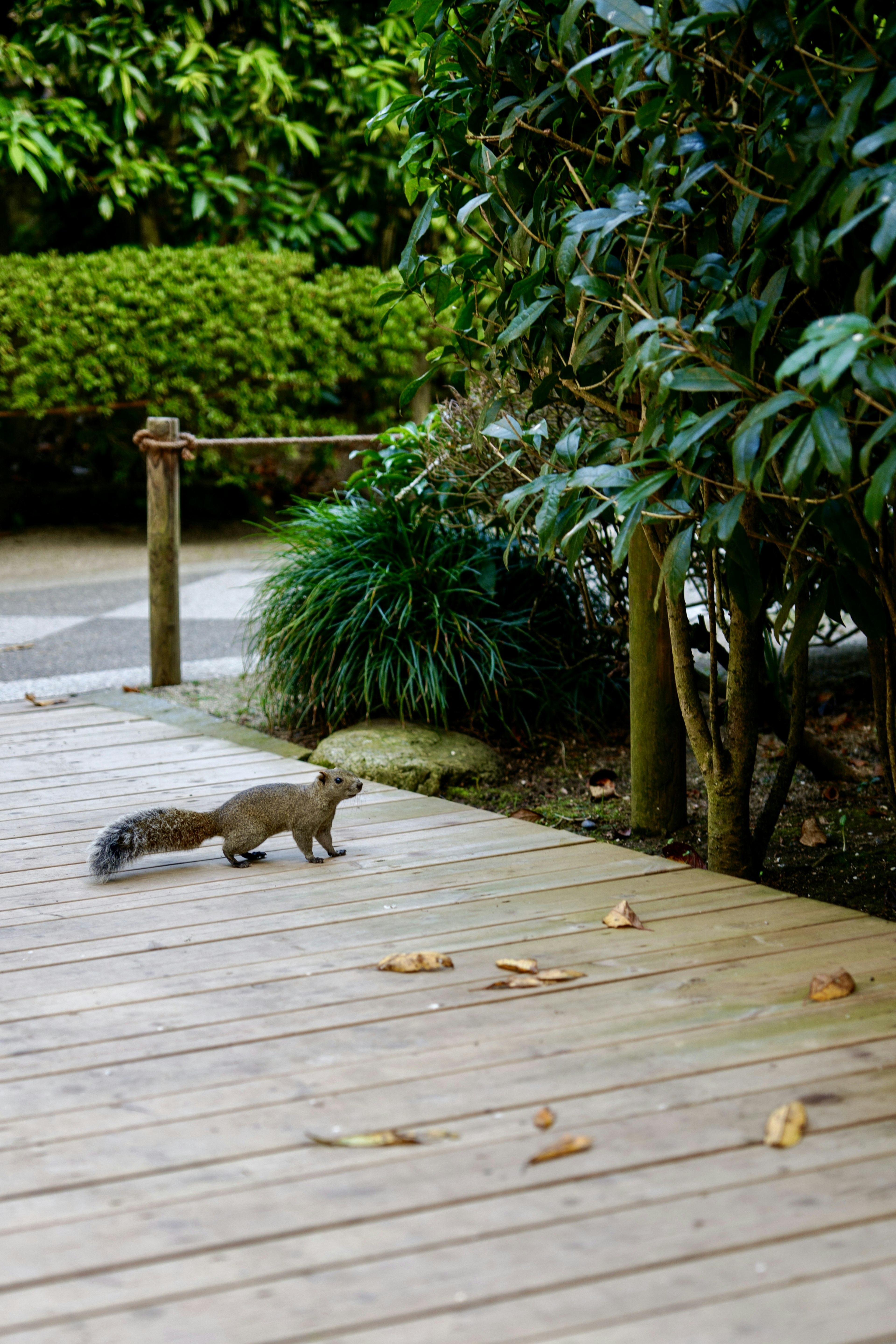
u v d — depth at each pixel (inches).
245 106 469.7
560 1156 84.3
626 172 129.5
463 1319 69.3
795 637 126.9
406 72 482.9
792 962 114.0
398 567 227.6
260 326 441.1
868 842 175.2
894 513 124.4
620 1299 70.4
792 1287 71.0
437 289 153.8
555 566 230.4
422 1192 81.0
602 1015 104.8
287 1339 68.1
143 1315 70.4
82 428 477.7
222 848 158.4
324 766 203.0
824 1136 85.7
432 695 213.2
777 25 104.1
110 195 471.8
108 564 428.5
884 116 101.7
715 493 134.6
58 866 150.7
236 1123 90.2
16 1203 81.3
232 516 520.1
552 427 200.4
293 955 120.9
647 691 176.2
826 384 84.2
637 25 103.9
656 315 113.8
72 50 439.8
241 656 290.7
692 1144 85.3
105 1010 109.7
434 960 115.6
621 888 136.2
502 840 155.5
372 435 376.5
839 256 103.4
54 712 238.1
